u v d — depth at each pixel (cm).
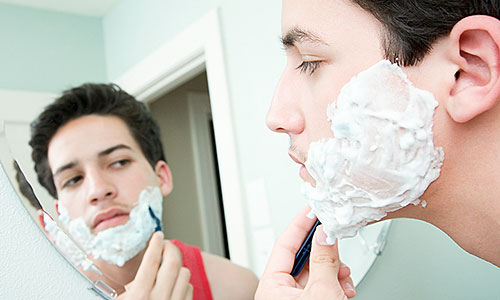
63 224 61
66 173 65
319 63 40
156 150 82
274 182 81
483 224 37
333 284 45
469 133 34
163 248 73
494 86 31
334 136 38
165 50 92
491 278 76
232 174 86
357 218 38
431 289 76
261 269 81
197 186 92
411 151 35
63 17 78
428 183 35
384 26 36
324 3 38
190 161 94
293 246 55
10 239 56
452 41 32
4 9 70
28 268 56
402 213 40
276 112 44
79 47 79
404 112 34
